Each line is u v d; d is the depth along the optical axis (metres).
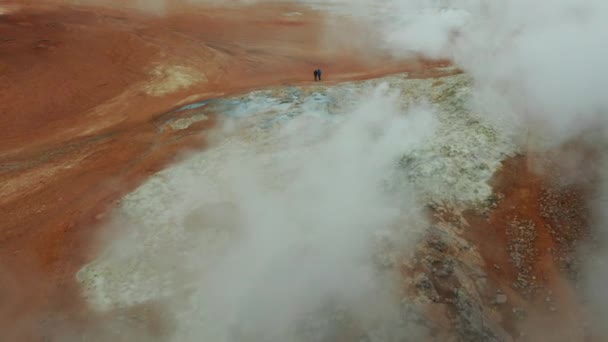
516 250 11.00
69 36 33.06
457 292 9.62
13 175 17.86
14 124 23.61
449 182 13.12
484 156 13.91
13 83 27.02
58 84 27.52
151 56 31.45
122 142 20.25
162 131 20.97
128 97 26.69
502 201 12.41
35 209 15.32
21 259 12.91
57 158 19.23
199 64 31.17
